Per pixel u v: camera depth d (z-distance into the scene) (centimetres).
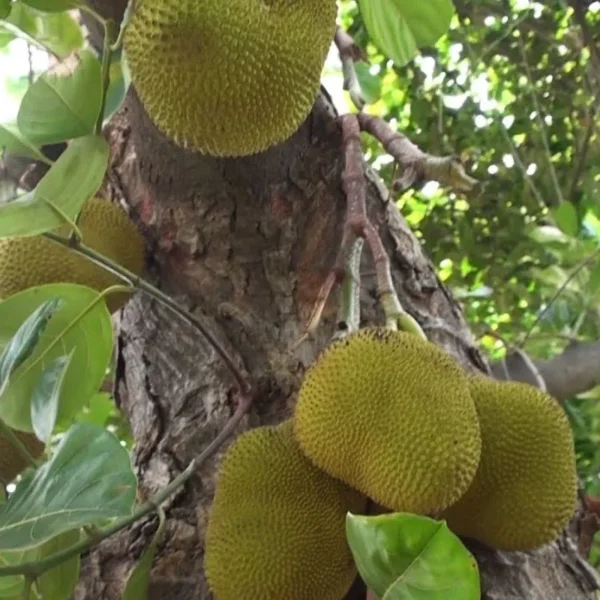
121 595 145
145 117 153
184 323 165
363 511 130
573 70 357
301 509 124
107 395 204
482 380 133
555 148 359
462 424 118
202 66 118
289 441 129
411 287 168
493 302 339
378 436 118
